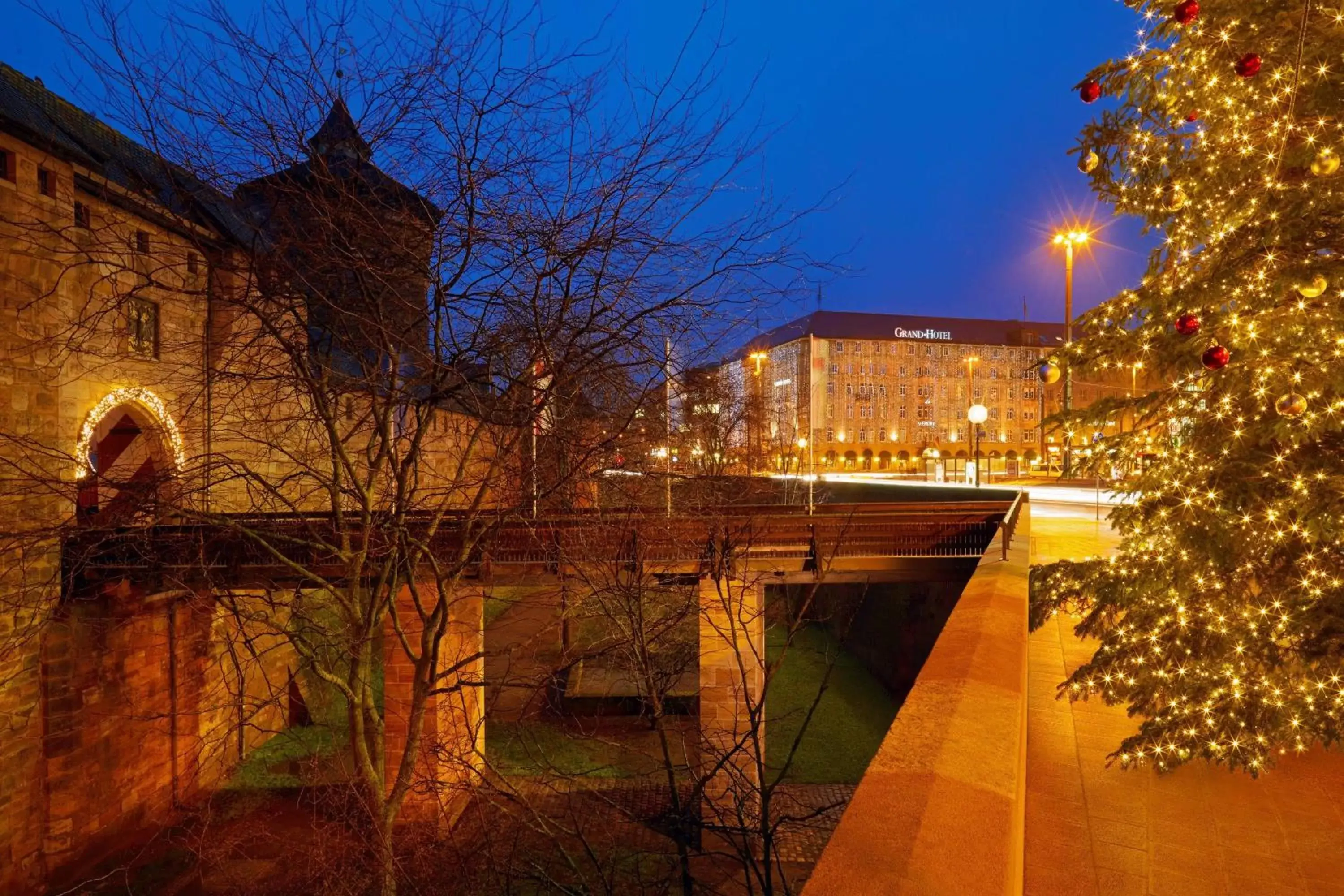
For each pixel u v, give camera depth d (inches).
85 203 484.7
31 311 442.6
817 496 1056.8
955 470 1911.9
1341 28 164.1
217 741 422.6
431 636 309.0
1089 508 984.3
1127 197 236.5
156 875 446.9
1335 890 132.5
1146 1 215.6
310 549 360.8
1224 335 179.8
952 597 602.5
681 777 249.8
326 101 255.3
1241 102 192.9
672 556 296.7
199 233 277.6
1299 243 177.0
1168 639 197.2
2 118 422.0
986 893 47.5
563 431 275.9
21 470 319.9
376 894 262.8
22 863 434.3
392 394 283.3
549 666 292.4
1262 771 177.2
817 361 1242.6
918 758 71.7
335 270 282.2
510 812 235.1
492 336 272.4
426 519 346.6
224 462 303.9
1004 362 3454.7
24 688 434.3
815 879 48.8
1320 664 174.2
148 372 542.9
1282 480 171.9
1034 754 196.4
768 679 205.2
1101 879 136.5
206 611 515.2
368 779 292.5
